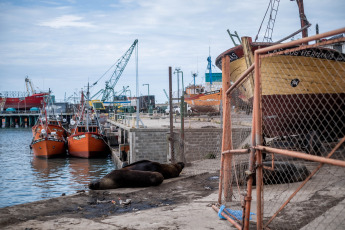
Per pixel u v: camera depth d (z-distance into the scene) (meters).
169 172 10.36
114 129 49.75
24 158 37.06
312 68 10.40
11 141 62.44
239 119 6.94
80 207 6.87
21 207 6.91
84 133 35.56
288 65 10.41
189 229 5.11
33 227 5.52
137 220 5.77
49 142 35.88
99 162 33.47
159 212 6.30
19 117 122.19
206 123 26.12
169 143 14.62
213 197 7.45
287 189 7.47
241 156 9.29
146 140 20.05
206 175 10.78
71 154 37.28
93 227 5.46
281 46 3.74
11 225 5.68
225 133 6.17
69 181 23.44
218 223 5.35
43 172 27.55
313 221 5.00
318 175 8.62
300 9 15.20
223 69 6.42
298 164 8.42
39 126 43.09
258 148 4.10
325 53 10.20
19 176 25.61
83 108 43.66
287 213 5.55
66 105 113.69
